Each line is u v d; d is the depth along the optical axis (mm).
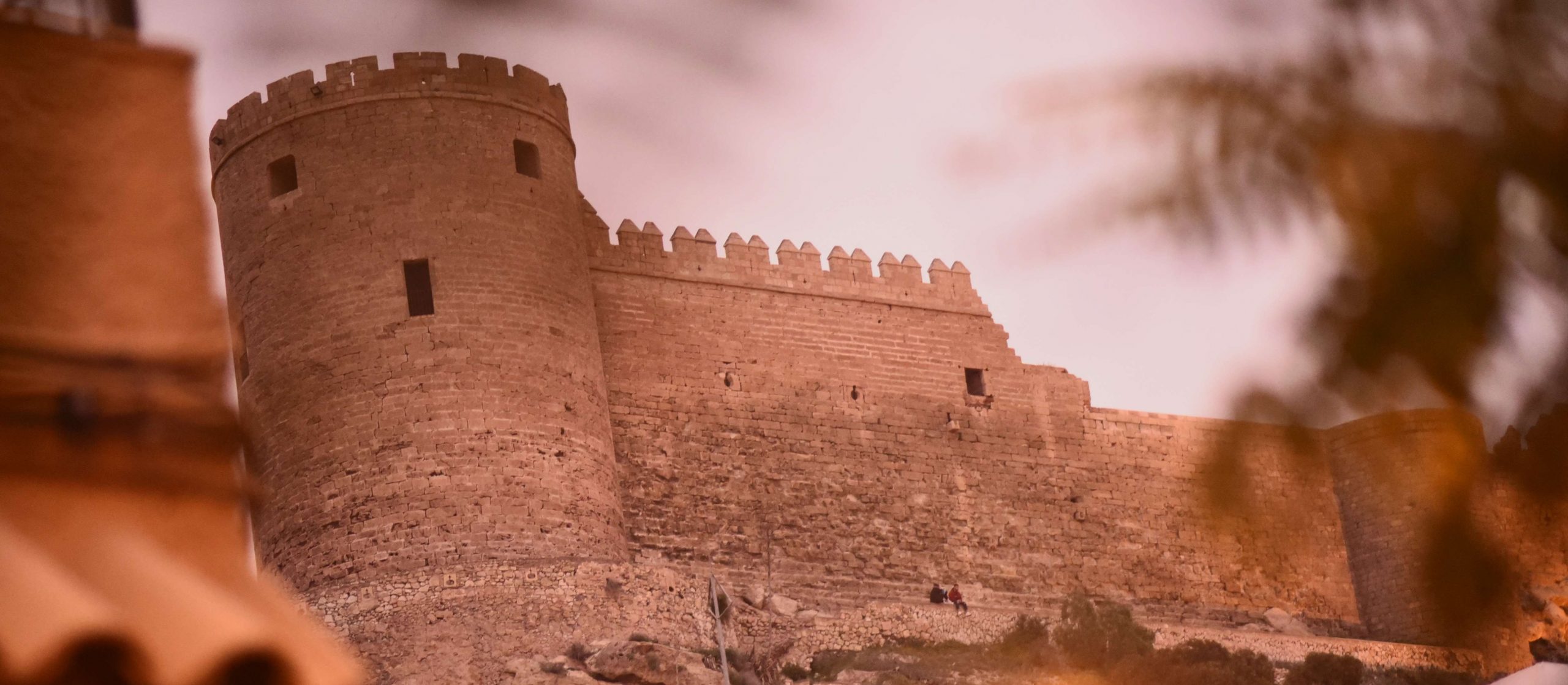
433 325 49906
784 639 49344
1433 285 5531
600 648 44844
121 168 7859
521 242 51625
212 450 7535
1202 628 56562
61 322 7574
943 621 51719
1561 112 5562
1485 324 5496
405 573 46906
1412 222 5570
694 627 47781
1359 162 5617
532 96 53750
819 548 55000
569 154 54469
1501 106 5590
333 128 52094
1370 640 58000
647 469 53938
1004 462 59094
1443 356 5504
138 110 7969
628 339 55500
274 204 51812
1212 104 5711
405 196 51281
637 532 52906
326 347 49969
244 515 7531
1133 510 60156
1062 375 61281
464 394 49281
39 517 7160
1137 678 50281
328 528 48031
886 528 56250
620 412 54438
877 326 59125
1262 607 59219
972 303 60969
